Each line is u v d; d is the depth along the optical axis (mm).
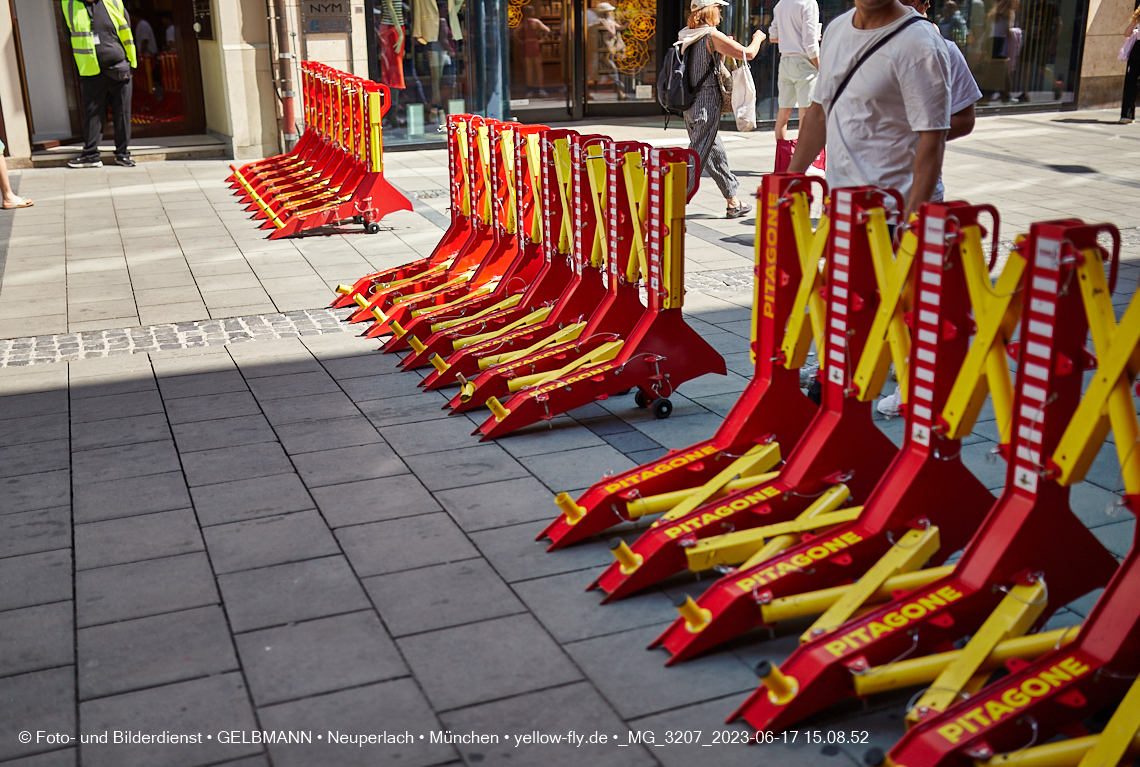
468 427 4605
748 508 3283
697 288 6832
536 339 5168
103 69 11836
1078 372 2547
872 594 2783
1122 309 5965
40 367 5520
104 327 6238
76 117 13203
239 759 2469
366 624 3039
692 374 4668
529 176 5539
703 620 2842
